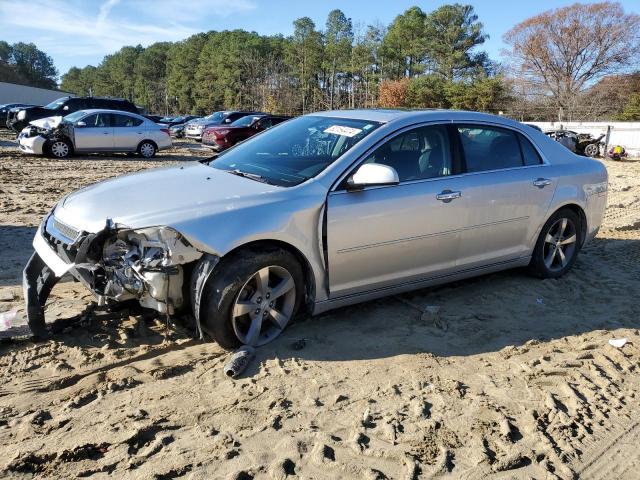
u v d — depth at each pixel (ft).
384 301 15.85
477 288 17.21
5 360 11.89
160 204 11.99
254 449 9.43
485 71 216.54
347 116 15.52
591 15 208.85
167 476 8.71
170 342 12.87
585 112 194.59
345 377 11.75
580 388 11.73
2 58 486.38
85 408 10.37
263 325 13.02
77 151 55.16
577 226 18.39
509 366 12.57
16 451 9.12
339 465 9.07
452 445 9.71
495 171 15.93
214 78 313.32
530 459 9.47
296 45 251.60
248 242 11.86
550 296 16.88
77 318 13.23
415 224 14.10
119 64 479.41
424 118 15.02
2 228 23.13
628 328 14.82
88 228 11.73
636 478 9.18
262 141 16.03
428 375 11.99
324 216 12.77
